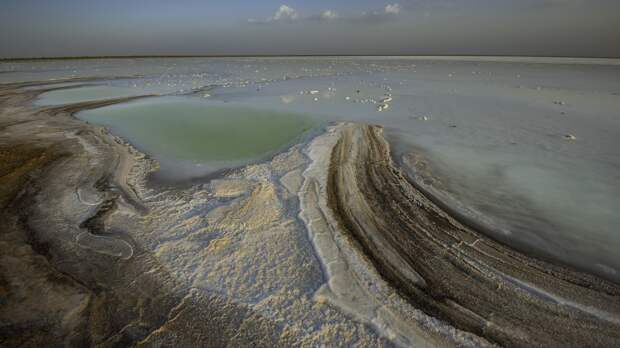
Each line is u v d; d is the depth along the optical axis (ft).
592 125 21.31
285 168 14.74
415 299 7.63
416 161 15.64
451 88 39.60
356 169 14.69
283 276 8.21
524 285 8.09
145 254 8.91
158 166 15.19
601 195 12.29
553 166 14.93
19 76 57.93
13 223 10.26
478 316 7.20
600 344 6.56
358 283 8.05
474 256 9.14
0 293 7.51
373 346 6.51
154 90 39.81
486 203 11.91
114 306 7.24
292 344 6.48
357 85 43.91
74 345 6.36
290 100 32.04
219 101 31.63
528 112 25.40
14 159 15.57
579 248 9.45
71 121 23.56
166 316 7.02
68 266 8.43
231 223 10.39
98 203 11.61
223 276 8.16
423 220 10.85
